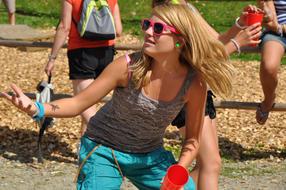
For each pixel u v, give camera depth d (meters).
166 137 10.46
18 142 10.17
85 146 5.79
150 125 5.62
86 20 8.88
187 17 5.41
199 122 5.75
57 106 5.51
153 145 5.80
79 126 10.84
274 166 9.30
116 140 5.70
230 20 19.34
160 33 5.37
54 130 10.62
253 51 9.36
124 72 5.52
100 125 5.75
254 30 6.64
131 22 18.56
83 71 9.08
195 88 5.63
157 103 5.55
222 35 7.06
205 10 20.48
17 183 8.62
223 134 10.58
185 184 5.36
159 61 5.47
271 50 9.07
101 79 5.57
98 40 8.96
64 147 10.04
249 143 10.23
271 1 9.09
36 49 15.59
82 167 5.76
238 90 12.97
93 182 5.65
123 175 5.82
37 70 14.35
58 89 13.03
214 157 6.58
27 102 5.37
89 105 5.60
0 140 10.23
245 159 9.62
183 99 5.62
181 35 5.43
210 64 5.53
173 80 5.56
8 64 14.72
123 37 16.80
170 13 5.39
